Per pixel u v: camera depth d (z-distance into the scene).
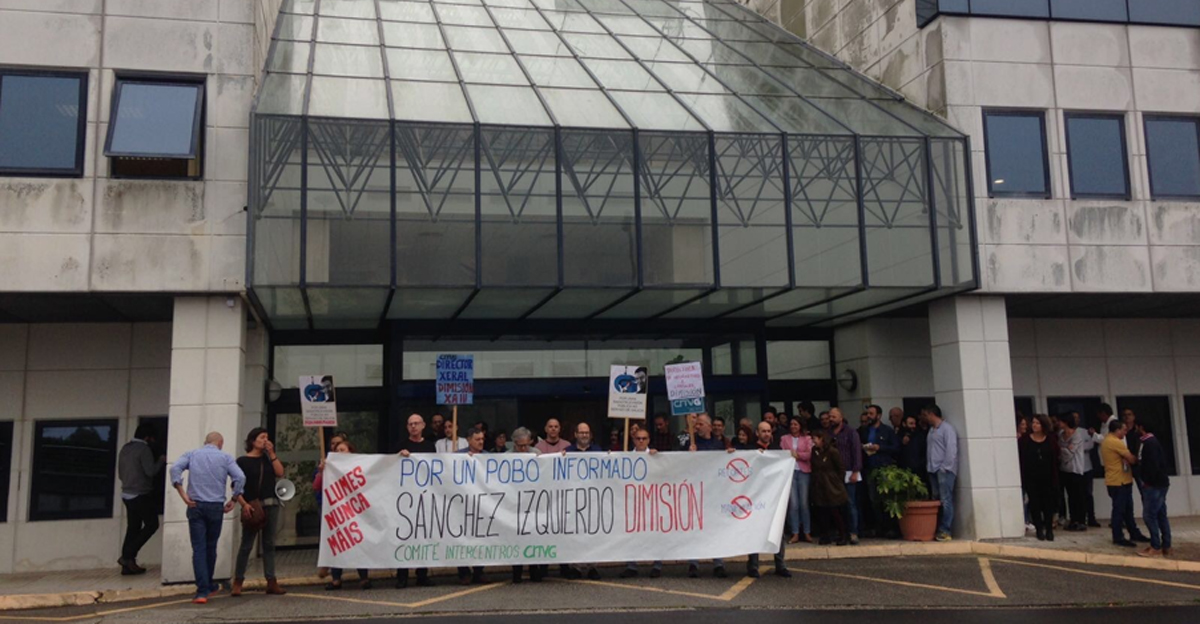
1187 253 15.92
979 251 15.13
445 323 16.19
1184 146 16.42
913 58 16.64
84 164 12.63
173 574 12.18
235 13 13.30
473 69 16.12
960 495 15.02
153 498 13.68
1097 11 16.31
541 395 16.42
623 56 17.98
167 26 13.11
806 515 14.61
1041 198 15.61
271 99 13.52
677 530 11.67
